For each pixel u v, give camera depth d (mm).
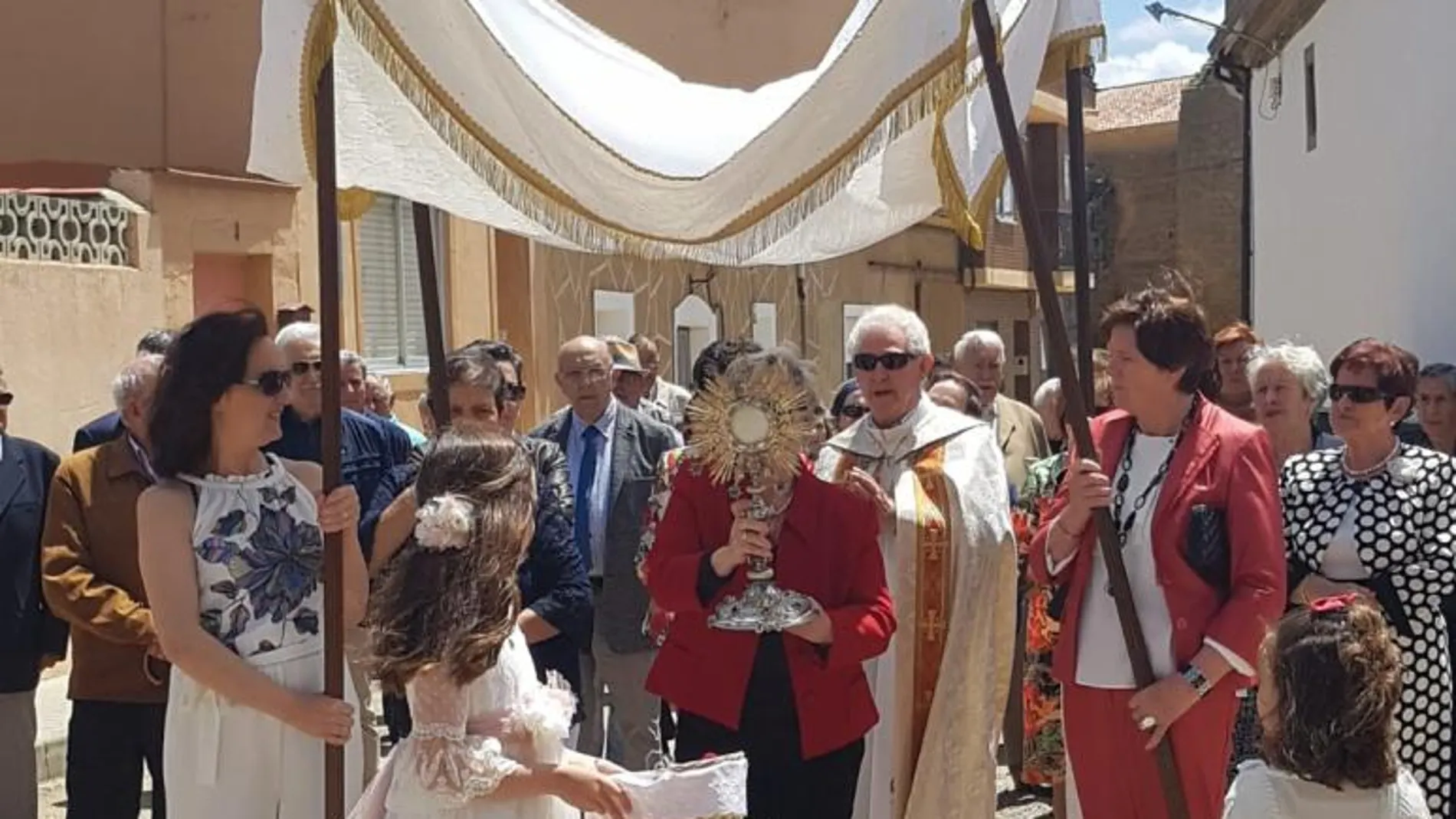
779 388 4039
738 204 4457
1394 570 4621
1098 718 4141
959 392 6254
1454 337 9211
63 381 9336
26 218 9297
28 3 11484
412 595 3094
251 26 11609
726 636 4000
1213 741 3990
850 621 3926
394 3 3859
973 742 4809
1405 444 4906
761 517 3967
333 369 3520
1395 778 3092
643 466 5871
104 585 4855
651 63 4898
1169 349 4039
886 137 4203
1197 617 3971
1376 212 10805
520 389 5336
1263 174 15234
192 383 3557
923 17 4074
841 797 4070
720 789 3273
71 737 5047
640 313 14797
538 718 3184
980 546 4793
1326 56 12320
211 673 3430
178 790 3576
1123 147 28766
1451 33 9203
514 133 4230
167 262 10305
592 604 4914
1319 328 12656
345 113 4398
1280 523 3982
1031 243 3879
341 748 3469
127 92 11477
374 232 12156
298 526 3650
